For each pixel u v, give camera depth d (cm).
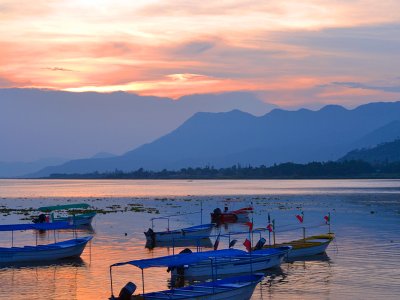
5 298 4753
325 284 5131
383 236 8369
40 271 5812
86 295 4856
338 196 19562
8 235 8944
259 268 5675
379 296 4709
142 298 4262
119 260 6444
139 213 12912
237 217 11331
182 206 15312
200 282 5306
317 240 6894
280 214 12412
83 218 10188
